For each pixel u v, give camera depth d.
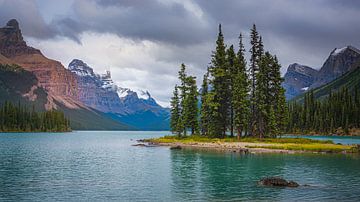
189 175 42.03
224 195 31.30
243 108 90.62
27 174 43.12
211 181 38.03
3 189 33.94
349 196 30.69
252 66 93.06
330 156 62.06
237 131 93.19
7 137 165.25
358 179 38.81
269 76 95.06
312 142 87.94
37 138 158.25
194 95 109.44
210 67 97.88
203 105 105.88
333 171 44.44
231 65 99.38
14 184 36.44
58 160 59.28
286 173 42.97
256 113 93.62
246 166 49.25
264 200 29.42
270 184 35.53
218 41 98.19
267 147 74.56
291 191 32.75
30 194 31.88
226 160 56.31
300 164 51.06
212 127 96.94
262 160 56.12
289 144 80.94
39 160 59.12
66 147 95.81
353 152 68.19
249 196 30.81
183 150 76.12
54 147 94.94
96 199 30.12
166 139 114.19
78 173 44.03
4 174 43.06
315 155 63.44
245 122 91.38
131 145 107.19
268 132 95.31
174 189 33.88
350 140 133.75
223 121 97.12
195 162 54.25
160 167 49.16
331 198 29.97
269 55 95.38
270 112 92.81
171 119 117.38
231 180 38.59
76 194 31.92
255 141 87.50
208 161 55.28
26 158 62.47
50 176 41.59
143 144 102.56
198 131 111.12
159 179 39.38
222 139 92.50
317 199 29.62
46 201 29.41
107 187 34.91
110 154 70.88
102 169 47.53
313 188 34.00
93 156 66.75
